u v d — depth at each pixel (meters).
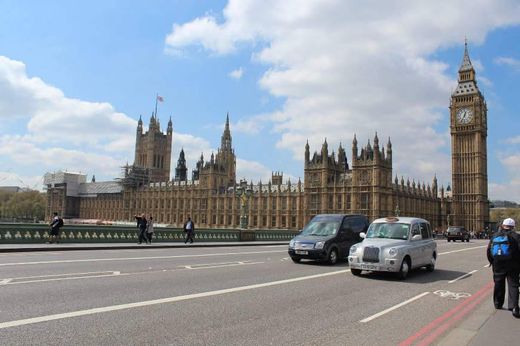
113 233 42.84
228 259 28.47
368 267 20.83
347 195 127.31
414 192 146.12
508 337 10.79
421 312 13.76
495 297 14.46
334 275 21.70
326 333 10.87
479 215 154.62
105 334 10.06
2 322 10.80
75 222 186.75
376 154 121.38
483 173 160.38
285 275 20.98
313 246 26.31
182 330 10.63
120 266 22.61
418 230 23.73
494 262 14.24
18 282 16.53
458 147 161.88
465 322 12.47
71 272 19.67
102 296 14.27
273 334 10.59
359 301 15.21
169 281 17.83
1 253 30.09
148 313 12.19
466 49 166.88
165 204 191.25
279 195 143.62
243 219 61.66
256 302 14.24
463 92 163.12
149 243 42.75
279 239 62.84
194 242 49.62
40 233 37.69
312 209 133.38
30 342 9.30
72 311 12.09
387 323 12.13
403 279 21.09
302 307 13.80
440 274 23.94
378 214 119.88
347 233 28.55
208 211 170.75
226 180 178.38
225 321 11.65
